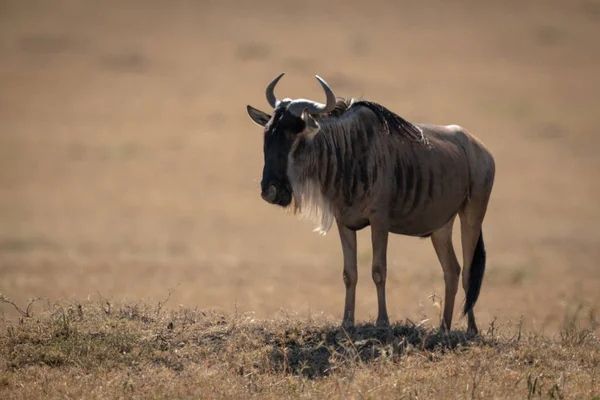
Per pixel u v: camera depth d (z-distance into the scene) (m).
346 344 32.31
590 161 167.75
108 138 192.38
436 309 55.28
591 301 56.81
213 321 35.19
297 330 34.19
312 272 79.19
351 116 36.62
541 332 39.47
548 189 142.50
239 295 61.28
